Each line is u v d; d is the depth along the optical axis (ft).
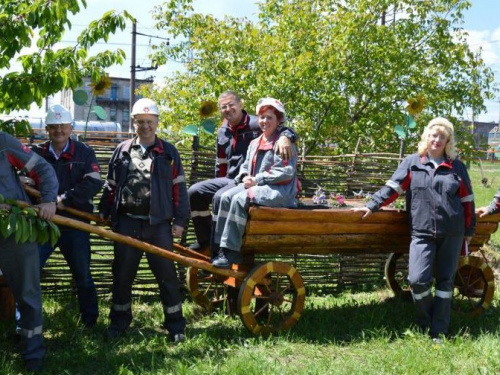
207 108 23.15
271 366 14.88
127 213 16.65
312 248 18.25
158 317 19.63
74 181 17.08
